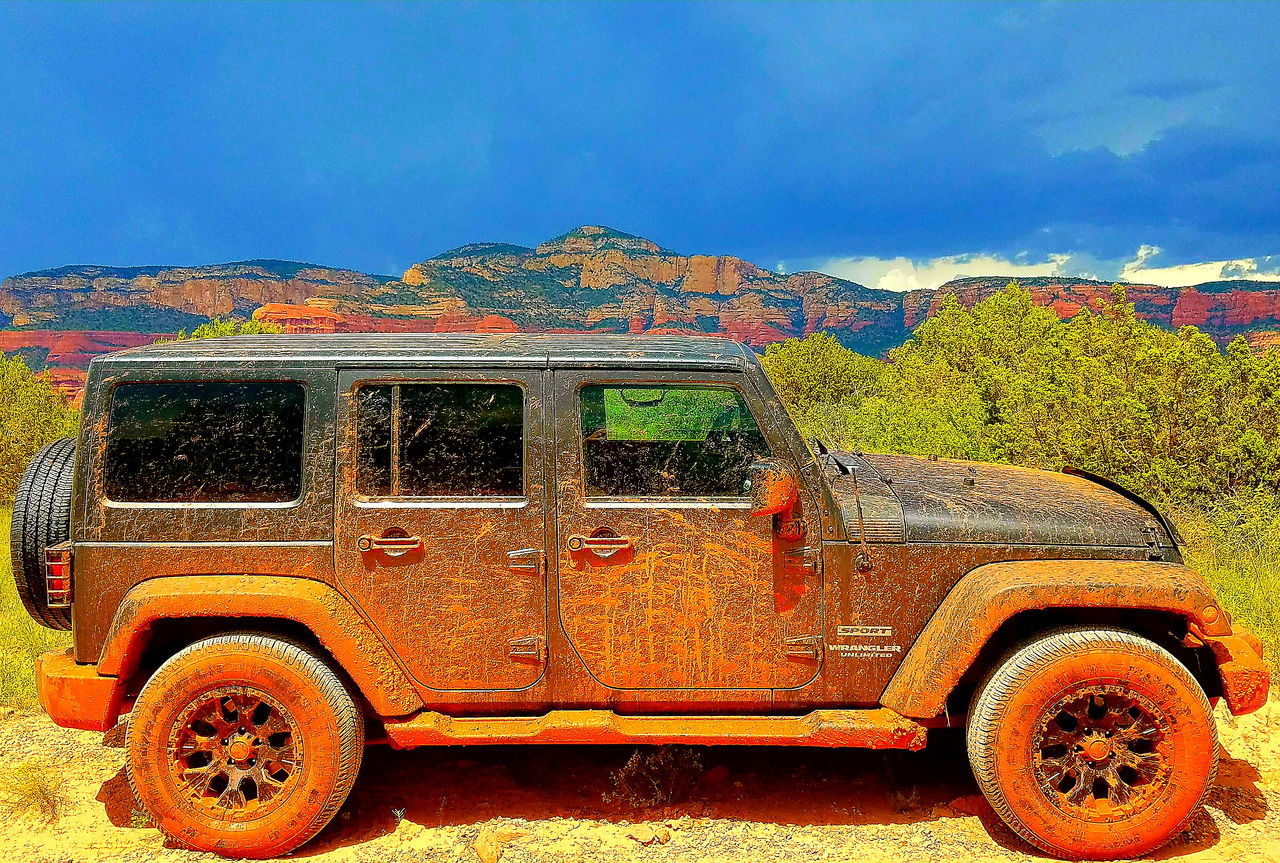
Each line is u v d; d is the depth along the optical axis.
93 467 3.35
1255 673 3.27
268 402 3.38
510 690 3.39
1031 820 3.22
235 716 3.42
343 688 3.35
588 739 3.33
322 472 3.35
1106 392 9.53
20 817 3.65
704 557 3.36
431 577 3.36
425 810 3.67
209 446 3.37
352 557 3.35
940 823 3.54
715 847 3.37
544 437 3.37
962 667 3.20
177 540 3.34
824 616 3.38
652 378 3.38
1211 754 3.19
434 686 3.39
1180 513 8.23
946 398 12.97
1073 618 3.44
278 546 3.34
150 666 3.59
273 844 3.30
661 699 3.41
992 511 3.48
